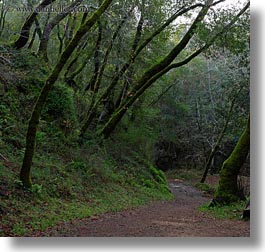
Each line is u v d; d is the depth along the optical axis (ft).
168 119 130.82
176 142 136.46
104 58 64.28
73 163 51.57
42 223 30.91
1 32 60.64
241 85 84.74
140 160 78.69
